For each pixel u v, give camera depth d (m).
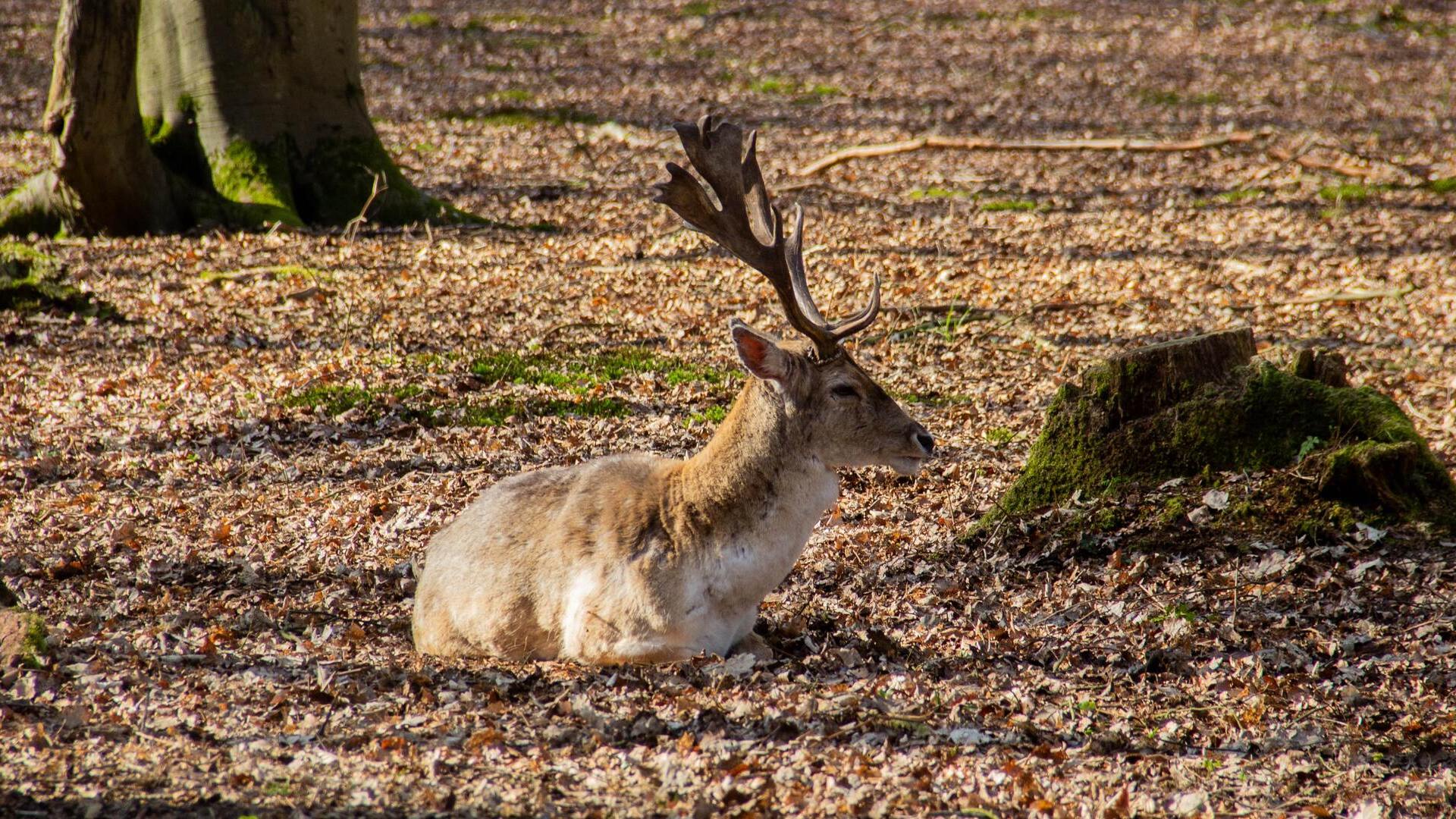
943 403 15.41
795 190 27.89
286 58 23.41
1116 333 18.25
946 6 52.12
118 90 21.08
